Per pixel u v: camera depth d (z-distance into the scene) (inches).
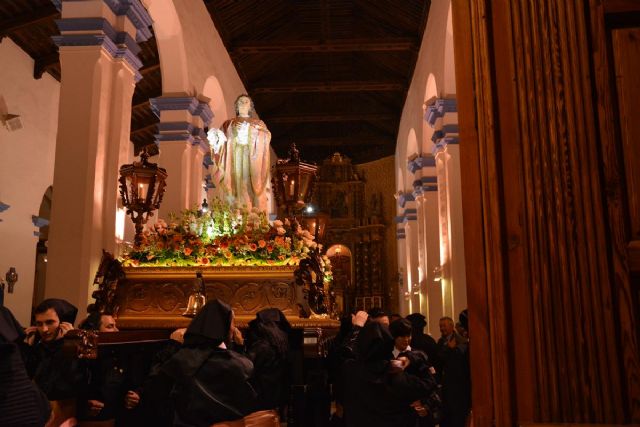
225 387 137.5
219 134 317.7
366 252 1069.1
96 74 336.5
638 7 80.1
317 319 235.1
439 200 537.3
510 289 79.0
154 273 245.0
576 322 74.9
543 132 79.7
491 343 79.5
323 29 749.9
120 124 349.4
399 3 646.5
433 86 617.9
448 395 223.9
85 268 320.5
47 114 601.9
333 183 1103.0
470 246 85.5
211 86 619.8
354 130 1053.2
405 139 863.1
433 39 578.6
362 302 1045.8
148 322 234.8
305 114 937.5
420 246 705.0
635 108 78.3
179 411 136.6
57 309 162.6
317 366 235.0
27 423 105.5
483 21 85.6
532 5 83.0
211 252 249.1
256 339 201.0
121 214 351.6
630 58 79.6
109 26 343.6
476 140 88.0
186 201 498.0
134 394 177.6
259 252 249.8
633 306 74.6
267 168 327.6
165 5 466.9
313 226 295.9
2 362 104.8
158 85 669.9
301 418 228.4
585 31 80.7
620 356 73.7
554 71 80.8
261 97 873.5
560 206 77.7
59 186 327.3
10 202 540.7
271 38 737.6
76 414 163.8
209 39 589.9
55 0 344.5
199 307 222.8
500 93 83.5
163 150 501.4
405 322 182.5
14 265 545.6
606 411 72.4
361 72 873.5
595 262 75.6
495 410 78.0
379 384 161.2
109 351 171.5
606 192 77.2
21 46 553.9
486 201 82.7
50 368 153.7
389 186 1078.4
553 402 73.7
